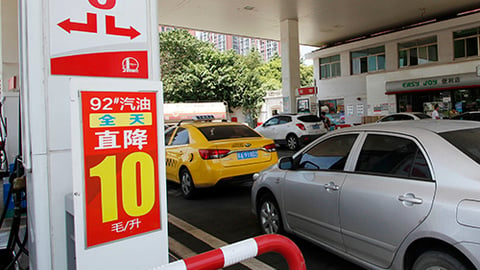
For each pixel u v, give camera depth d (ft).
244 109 117.60
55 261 6.78
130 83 5.84
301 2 51.96
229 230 16.29
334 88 78.23
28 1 6.44
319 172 12.18
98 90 5.56
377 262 9.71
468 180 8.12
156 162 6.12
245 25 63.62
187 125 24.45
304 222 12.46
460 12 59.52
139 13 7.20
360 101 73.61
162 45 108.27
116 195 5.74
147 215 6.05
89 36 6.79
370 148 10.90
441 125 10.44
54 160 6.78
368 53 72.02
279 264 12.30
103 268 5.64
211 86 107.04
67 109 6.82
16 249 11.59
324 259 12.44
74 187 5.38
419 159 9.35
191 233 16.05
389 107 66.33
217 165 20.65
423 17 62.23
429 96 61.82
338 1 52.06
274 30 67.62
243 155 21.45
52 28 6.59
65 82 6.73
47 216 6.77
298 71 61.87
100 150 5.58
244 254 5.17
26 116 7.20
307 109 59.52
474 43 57.00
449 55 59.31
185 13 55.67
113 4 6.97
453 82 56.65
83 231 5.46
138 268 5.97
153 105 6.08
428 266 8.25
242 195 23.13
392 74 65.77
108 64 6.92
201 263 4.83
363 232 10.02
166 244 6.25
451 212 7.86
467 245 7.41
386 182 9.70
